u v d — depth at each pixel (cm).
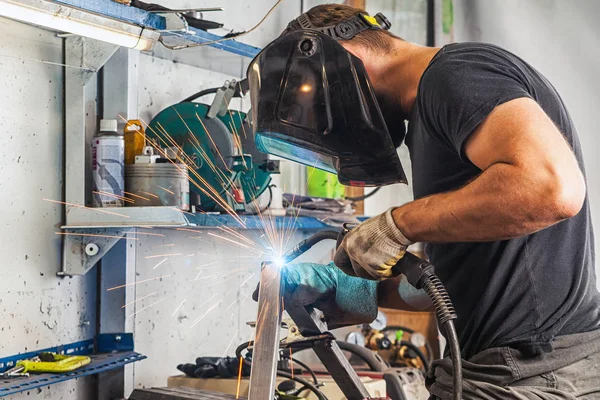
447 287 133
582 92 327
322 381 209
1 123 181
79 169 195
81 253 196
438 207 113
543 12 331
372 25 141
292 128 137
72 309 203
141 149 199
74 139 196
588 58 327
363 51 138
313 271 158
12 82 184
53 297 196
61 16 152
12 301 184
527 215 104
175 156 198
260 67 141
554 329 123
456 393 112
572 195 102
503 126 106
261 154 220
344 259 129
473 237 111
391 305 173
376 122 135
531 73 126
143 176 189
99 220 188
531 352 123
